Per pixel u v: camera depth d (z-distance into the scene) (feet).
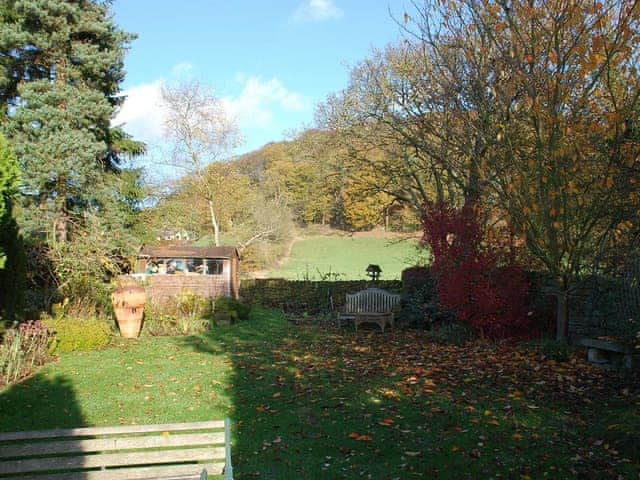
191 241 108.27
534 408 21.18
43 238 62.23
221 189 108.06
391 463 16.71
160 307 53.16
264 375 28.76
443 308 40.86
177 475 14.12
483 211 38.63
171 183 104.01
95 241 53.93
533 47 27.73
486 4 29.99
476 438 18.37
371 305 56.18
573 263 29.53
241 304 60.29
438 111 43.29
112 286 52.90
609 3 26.61
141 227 80.59
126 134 76.74
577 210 27.86
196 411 22.38
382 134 58.29
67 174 61.62
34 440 19.03
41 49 62.39
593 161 27.20
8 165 29.53
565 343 30.07
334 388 25.62
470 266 36.29
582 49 25.11
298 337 45.21
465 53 34.24
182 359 33.63
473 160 35.60
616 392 22.97
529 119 29.96
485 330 38.22
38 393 24.84
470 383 25.62
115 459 13.94
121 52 70.90
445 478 15.57
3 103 65.82
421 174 61.67
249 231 109.70
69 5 62.75
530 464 16.20
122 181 74.13
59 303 46.85
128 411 22.41
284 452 17.81
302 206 126.21
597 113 27.20
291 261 133.39
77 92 63.82
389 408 22.07
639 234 28.45
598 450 16.92
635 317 27.50
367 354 35.50
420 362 31.45
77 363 31.86
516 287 36.29
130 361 32.76
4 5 62.28
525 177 29.17
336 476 15.89
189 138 105.91
